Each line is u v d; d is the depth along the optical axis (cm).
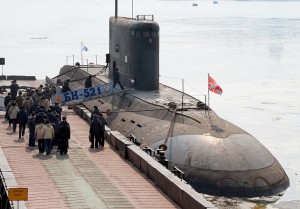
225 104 8081
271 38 19388
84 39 18275
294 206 3725
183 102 4847
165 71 11850
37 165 3297
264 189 3906
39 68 11694
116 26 5634
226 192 3859
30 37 18625
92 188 2888
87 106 5634
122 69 5528
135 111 4891
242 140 4222
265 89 9481
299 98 8588
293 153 5372
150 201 2708
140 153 3309
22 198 2208
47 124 3522
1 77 7712
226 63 13200
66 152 3578
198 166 3991
